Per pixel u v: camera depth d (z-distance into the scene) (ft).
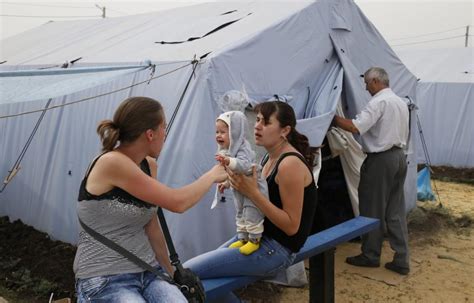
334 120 16.26
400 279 15.81
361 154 17.92
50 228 18.88
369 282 15.56
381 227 16.26
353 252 18.57
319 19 17.35
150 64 14.55
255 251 9.21
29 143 20.25
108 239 6.84
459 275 16.33
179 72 15.01
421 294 14.74
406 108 15.88
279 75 15.97
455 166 37.86
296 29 16.53
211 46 15.64
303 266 14.90
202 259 9.46
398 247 16.26
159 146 7.29
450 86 38.14
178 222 13.87
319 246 11.21
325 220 19.27
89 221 6.84
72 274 15.60
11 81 10.32
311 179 9.09
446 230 21.98
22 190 20.40
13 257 17.11
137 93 16.29
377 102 15.52
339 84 16.85
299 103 16.67
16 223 20.35
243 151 8.50
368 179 16.06
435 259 17.97
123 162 6.69
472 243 20.04
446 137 38.37
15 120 21.35
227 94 12.47
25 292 14.53
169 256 8.24
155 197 6.88
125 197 6.78
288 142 9.45
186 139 14.08
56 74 11.25
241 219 9.29
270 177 9.10
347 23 18.25
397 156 15.65
